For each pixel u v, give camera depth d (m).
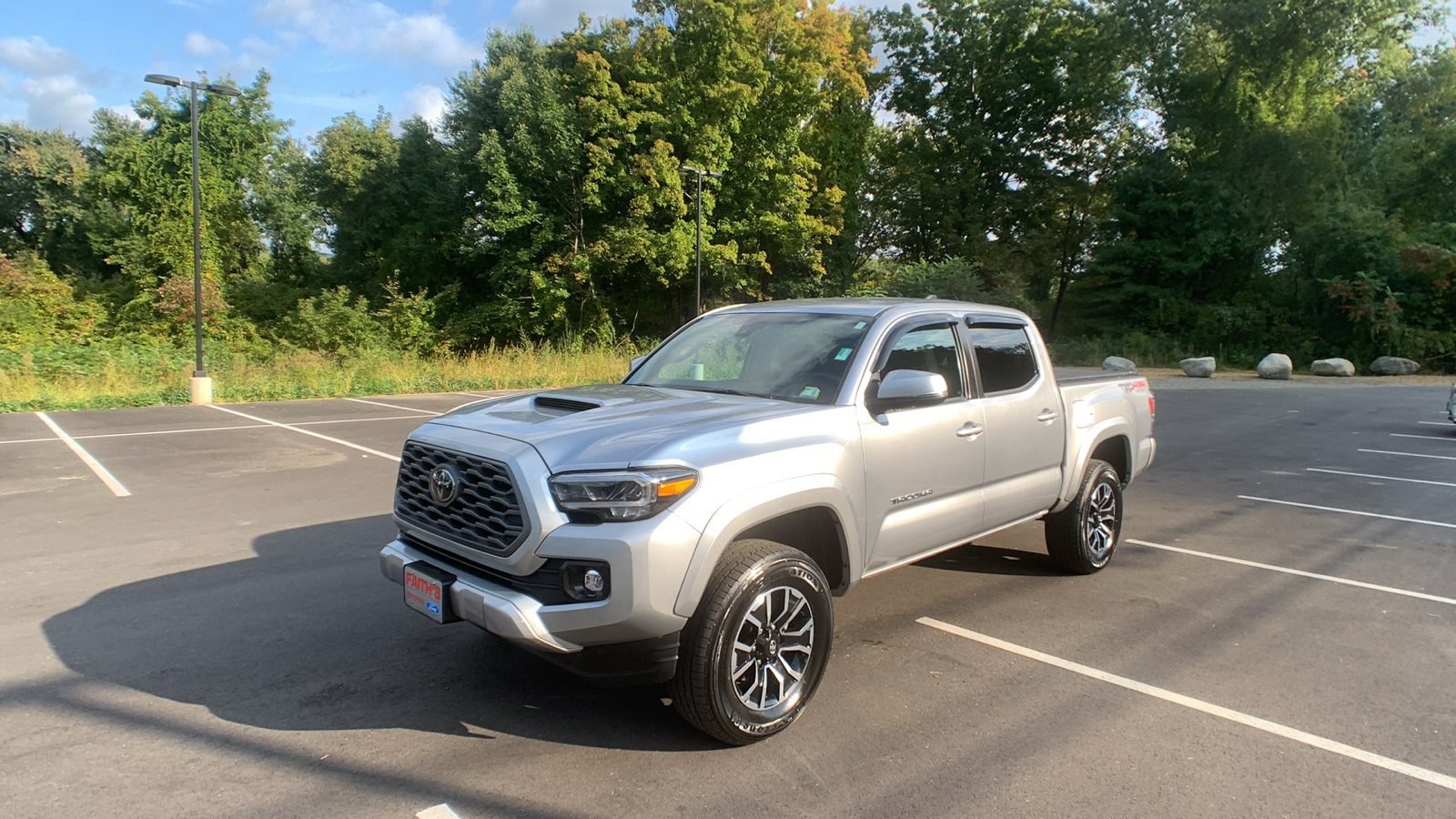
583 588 2.86
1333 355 32.12
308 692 3.61
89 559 5.64
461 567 3.21
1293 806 2.79
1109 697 3.64
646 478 2.83
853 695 3.64
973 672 3.90
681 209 31.36
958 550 6.12
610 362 24.61
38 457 9.79
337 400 17.09
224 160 36.81
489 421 3.41
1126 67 38.97
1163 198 35.88
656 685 3.75
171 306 32.78
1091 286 40.12
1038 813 2.72
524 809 2.71
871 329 3.97
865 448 3.60
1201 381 25.52
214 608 4.67
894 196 41.06
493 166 30.80
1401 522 7.10
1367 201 33.62
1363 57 36.97
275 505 7.30
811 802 2.77
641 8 33.06
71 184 42.69
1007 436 4.48
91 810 2.67
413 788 2.83
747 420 3.27
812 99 33.62
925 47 40.50
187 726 3.27
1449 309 30.98
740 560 3.08
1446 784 2.95
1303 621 4.66
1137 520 7.19
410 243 34.56
